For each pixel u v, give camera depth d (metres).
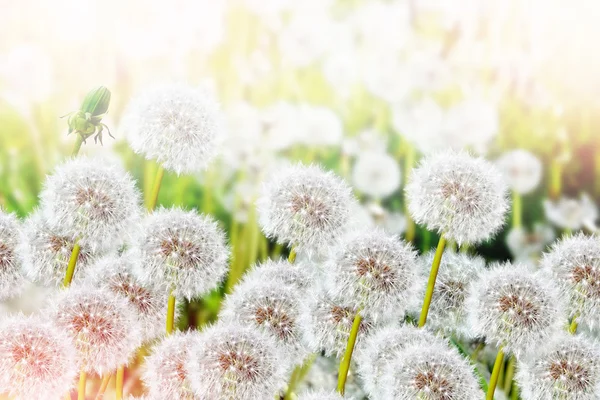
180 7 1.26
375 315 0.81
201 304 1.11
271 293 0.83
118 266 0.84
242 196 1.19
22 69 1.20
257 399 0.78
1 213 0.85
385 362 0.82
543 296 0.81
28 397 0.77
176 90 0.87
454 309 0.87
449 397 0.78
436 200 0.82
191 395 0.79
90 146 1.19
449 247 0.89
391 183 1.23
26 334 0.78
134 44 1.25
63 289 0.82
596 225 1.25
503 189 0.84
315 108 1.27
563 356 0.81
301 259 0.90
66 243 0.85
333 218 0.84
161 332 0.85
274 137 1.22
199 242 0.82
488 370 0.98
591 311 0.83
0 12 1.22
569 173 1.27
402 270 0.82
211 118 0.86
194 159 0.86
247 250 1.19
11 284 0.84
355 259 0.81
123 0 1.24
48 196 0.83
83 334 0.79
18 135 1.20
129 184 0.84
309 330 0.84
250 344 0.79
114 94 1.22
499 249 1.24
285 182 0.85
